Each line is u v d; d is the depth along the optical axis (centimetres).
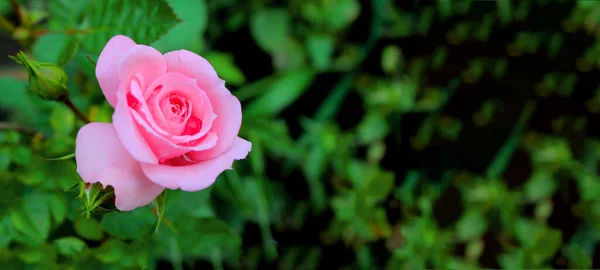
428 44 78
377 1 75
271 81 70
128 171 36
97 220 44
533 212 79
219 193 59
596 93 77
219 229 46
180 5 46
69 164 44
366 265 78
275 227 77
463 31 78
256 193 64
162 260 61
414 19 77
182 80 37
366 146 79
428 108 79
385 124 77
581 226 77
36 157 44
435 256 77
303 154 70
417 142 80
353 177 75
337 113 78
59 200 44
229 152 38
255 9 71
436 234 78
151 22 43
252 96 72
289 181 76
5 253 43
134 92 36
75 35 44
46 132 50
